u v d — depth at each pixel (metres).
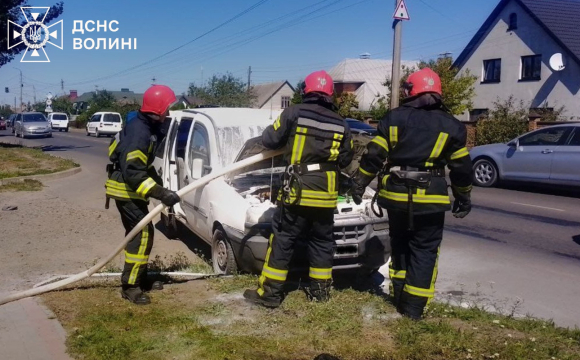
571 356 4.15
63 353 4.11
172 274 5.98
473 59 34.38
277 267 4.85
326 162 4.75
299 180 4.65
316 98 4.79
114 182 5.04
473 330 4.62
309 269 5.30
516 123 22.11
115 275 5.91
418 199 4.46
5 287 5.71
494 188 14.93
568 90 29.02
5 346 4.21
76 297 5.20
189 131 7.45
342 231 5.56
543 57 30.22
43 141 34.16
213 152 6.66
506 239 8.95
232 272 5.96
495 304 5.88
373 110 33.41
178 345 4.19
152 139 4.85
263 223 5.55
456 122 4.48
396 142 4.52
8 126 61.25
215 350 4.11
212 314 4.78
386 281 6.31
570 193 14.12
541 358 4.09
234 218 5.81
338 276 6.39
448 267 7.33
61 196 11.82
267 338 4.33
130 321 4.61
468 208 4.75
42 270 6.38
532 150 13.91
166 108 4.87
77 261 6.82
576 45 28.84
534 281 6.79
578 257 7.93
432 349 4.14
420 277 4.68
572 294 6.31
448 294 6.22
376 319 4.70
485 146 15.21
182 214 7.64
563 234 9.36
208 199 6.54
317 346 4.20
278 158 6.72
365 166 4.63
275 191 6.27
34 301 5.10
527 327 4.78
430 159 4.48
